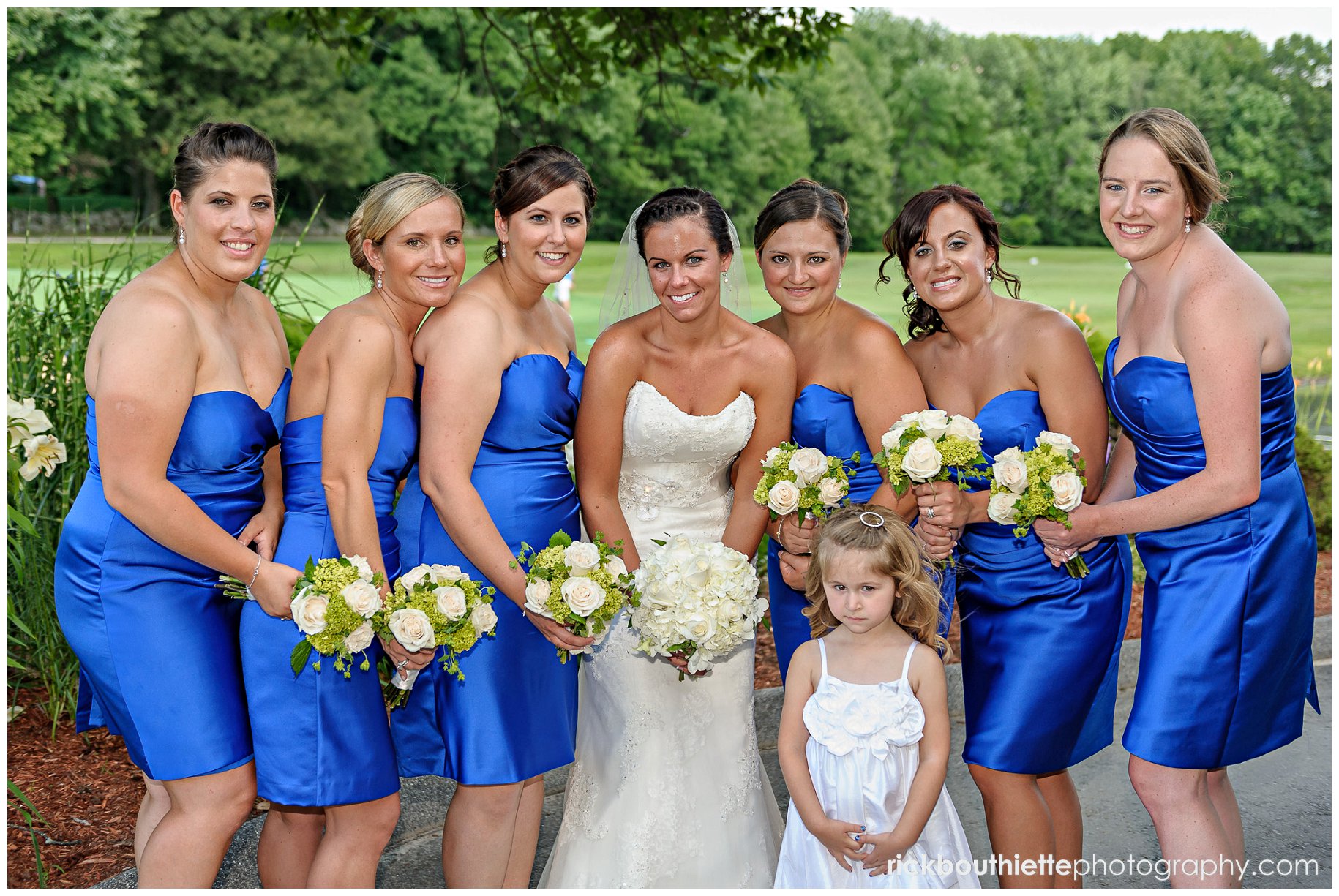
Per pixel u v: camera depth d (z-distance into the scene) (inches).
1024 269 1423.5
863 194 1881.2
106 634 105.9
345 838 112.4
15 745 164.4
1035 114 1936.5
